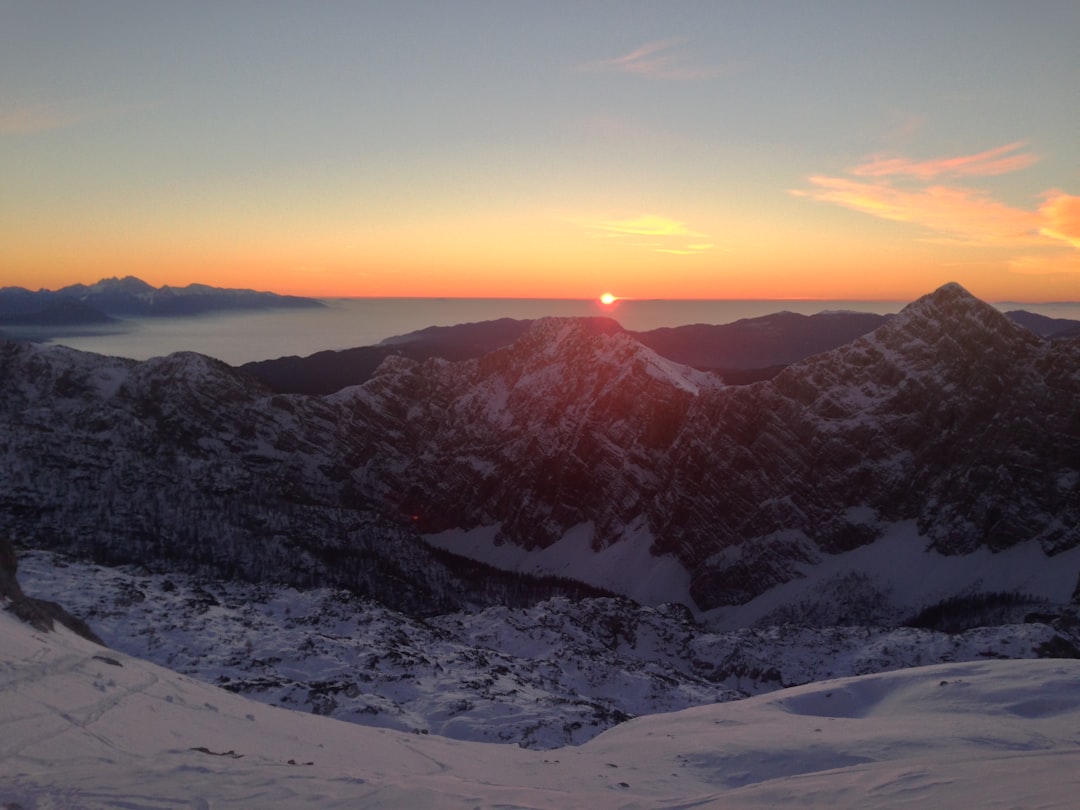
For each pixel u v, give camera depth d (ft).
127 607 262.47
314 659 253.03
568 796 96.68
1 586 147.33
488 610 499.51
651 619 541.34
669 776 144.25
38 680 106.22
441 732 213.87
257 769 86.74
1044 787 85.40
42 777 76.48
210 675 212.02
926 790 89.40
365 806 77.10
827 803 88.84
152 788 76.59
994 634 449.06
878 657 445.78
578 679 357.20
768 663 467.11
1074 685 184.24
